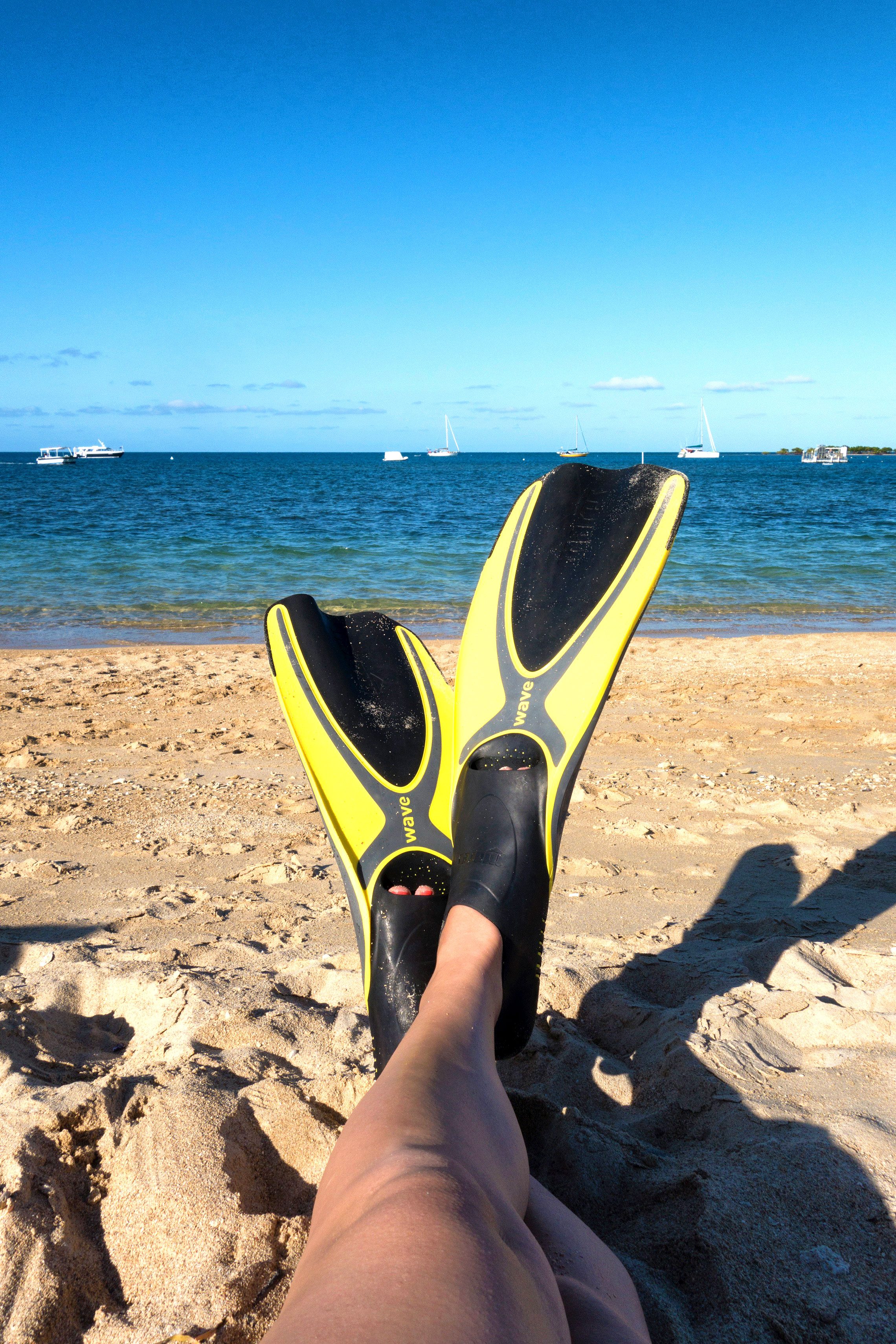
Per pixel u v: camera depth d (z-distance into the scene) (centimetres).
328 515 2656
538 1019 202
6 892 290
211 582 1320
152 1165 140
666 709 580
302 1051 181
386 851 195
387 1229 64
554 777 188
